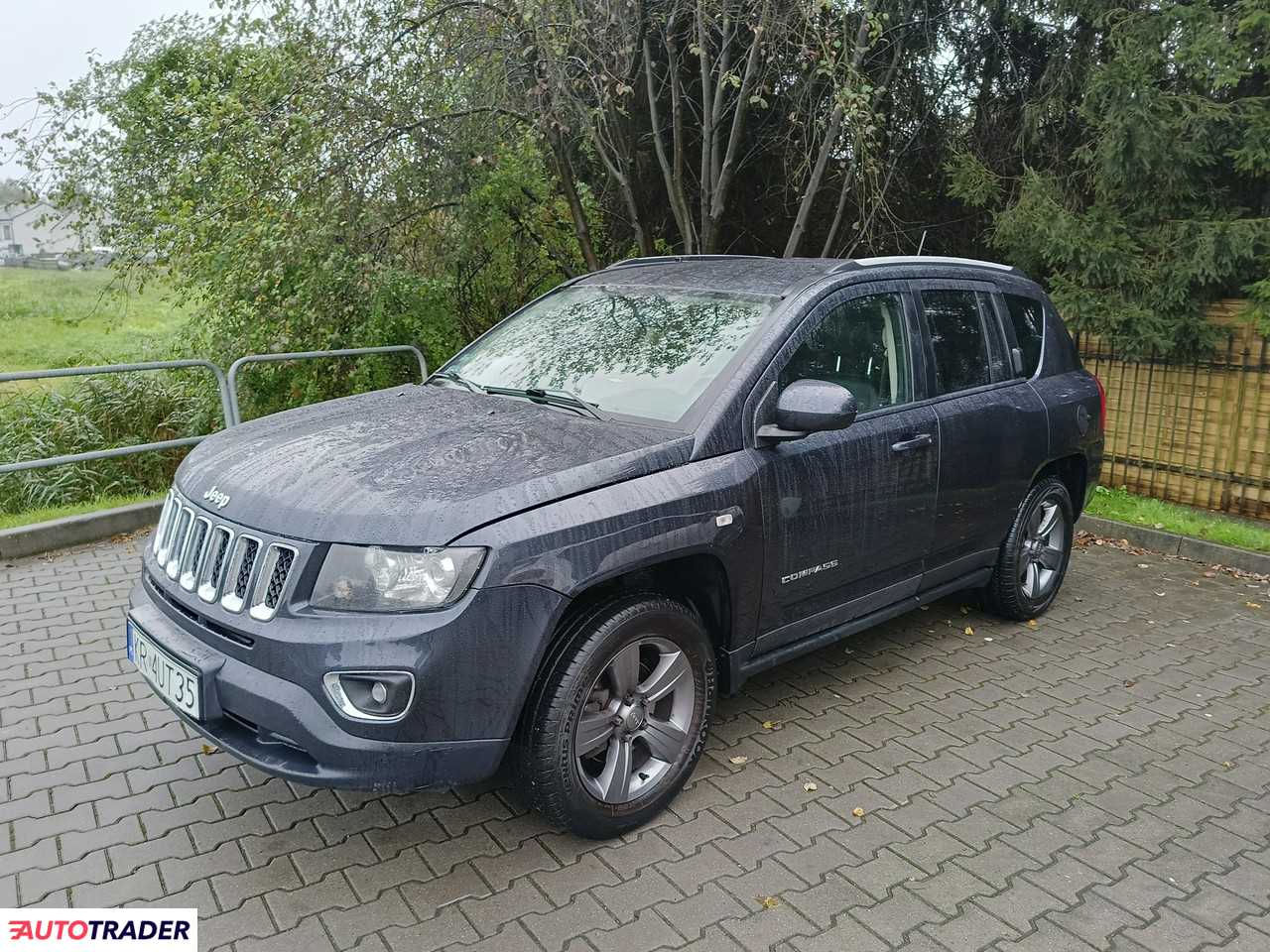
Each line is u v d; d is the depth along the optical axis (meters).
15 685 4.31
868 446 3.90
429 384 4.32
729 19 7.89
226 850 3.16
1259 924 2.88
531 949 2.71
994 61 9.02
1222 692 4.49
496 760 2.89
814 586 3.81
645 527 3.10
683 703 3.39
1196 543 6.57
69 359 11.23
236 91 8.17
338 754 2.70
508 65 7.96
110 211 11.15
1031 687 4.50
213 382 9.12
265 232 7.92
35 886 2.96
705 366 3.64
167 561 3.27
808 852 3.19
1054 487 5.15
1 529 6.16
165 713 4.08
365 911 2.87
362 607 2.74
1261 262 7.24
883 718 4.15
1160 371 8.10
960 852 3.21
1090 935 2.82
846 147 8.49
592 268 9.69
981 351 4.70
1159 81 7.44
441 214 9.11
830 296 3.91
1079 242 7.61
